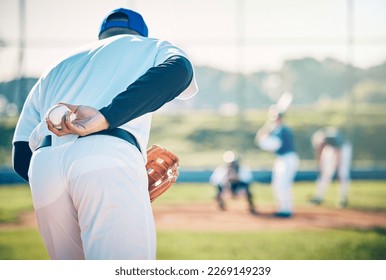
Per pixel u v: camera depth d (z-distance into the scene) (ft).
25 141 11.30
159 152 11.97
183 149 92.22
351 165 71.87
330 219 45.01
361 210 49.52
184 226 42.27
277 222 43.86
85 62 10.93
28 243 35.22
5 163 70.38
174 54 10.68
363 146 90.48
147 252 10.12
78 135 10.19
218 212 49.16
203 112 100.17
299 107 106.11
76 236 10.79
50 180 10.24
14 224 42.52
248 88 104.94
